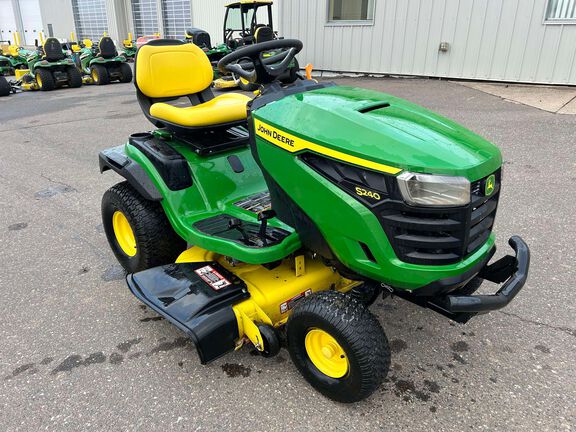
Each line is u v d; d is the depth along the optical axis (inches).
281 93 83.4
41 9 1147.3
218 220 100.8
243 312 85.0
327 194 73.2
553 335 98.4
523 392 84.4
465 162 66.3
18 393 86.5
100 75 546.3
